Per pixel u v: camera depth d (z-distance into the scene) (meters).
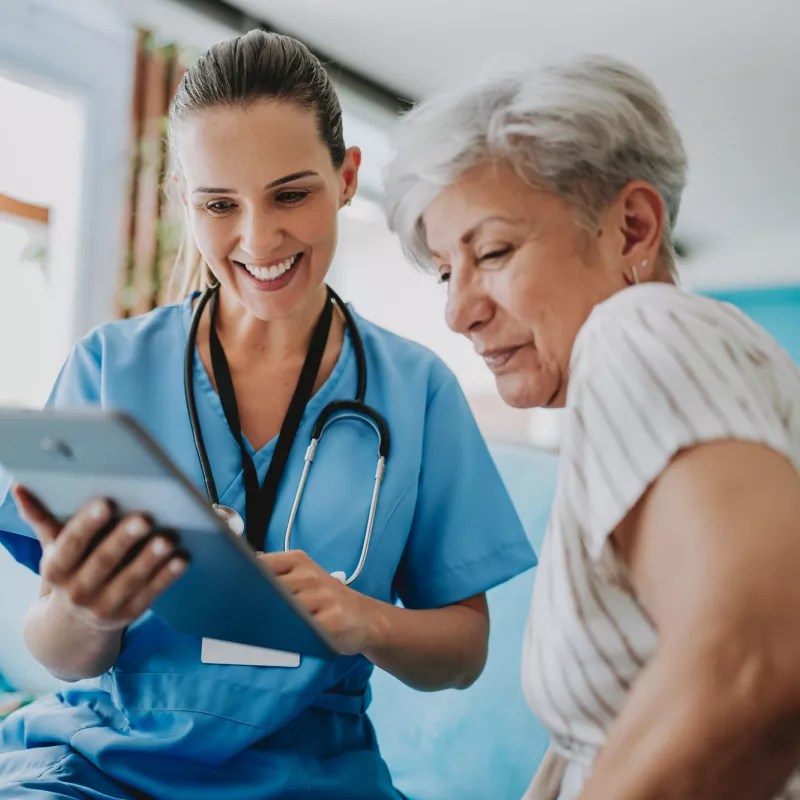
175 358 1.24
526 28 2.78
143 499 0.66
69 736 1.09
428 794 1.43
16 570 1.72
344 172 1.23
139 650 1.10
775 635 0.45
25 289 2.17
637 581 0.58
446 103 0.77
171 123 1.18
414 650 1.11
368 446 1.20
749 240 5.32
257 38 1.09
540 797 0.94
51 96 2.17
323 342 1.26
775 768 0.47
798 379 0.67
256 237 1.08
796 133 3.67
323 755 1.13
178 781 1.05
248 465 1.16
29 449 0.67
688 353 0.59
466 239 0.78
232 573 0.70
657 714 0.47
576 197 0.75
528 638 0.75
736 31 2.85
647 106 0.78
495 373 0.82
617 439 0.58
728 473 0.52
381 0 2.57
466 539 1.26
